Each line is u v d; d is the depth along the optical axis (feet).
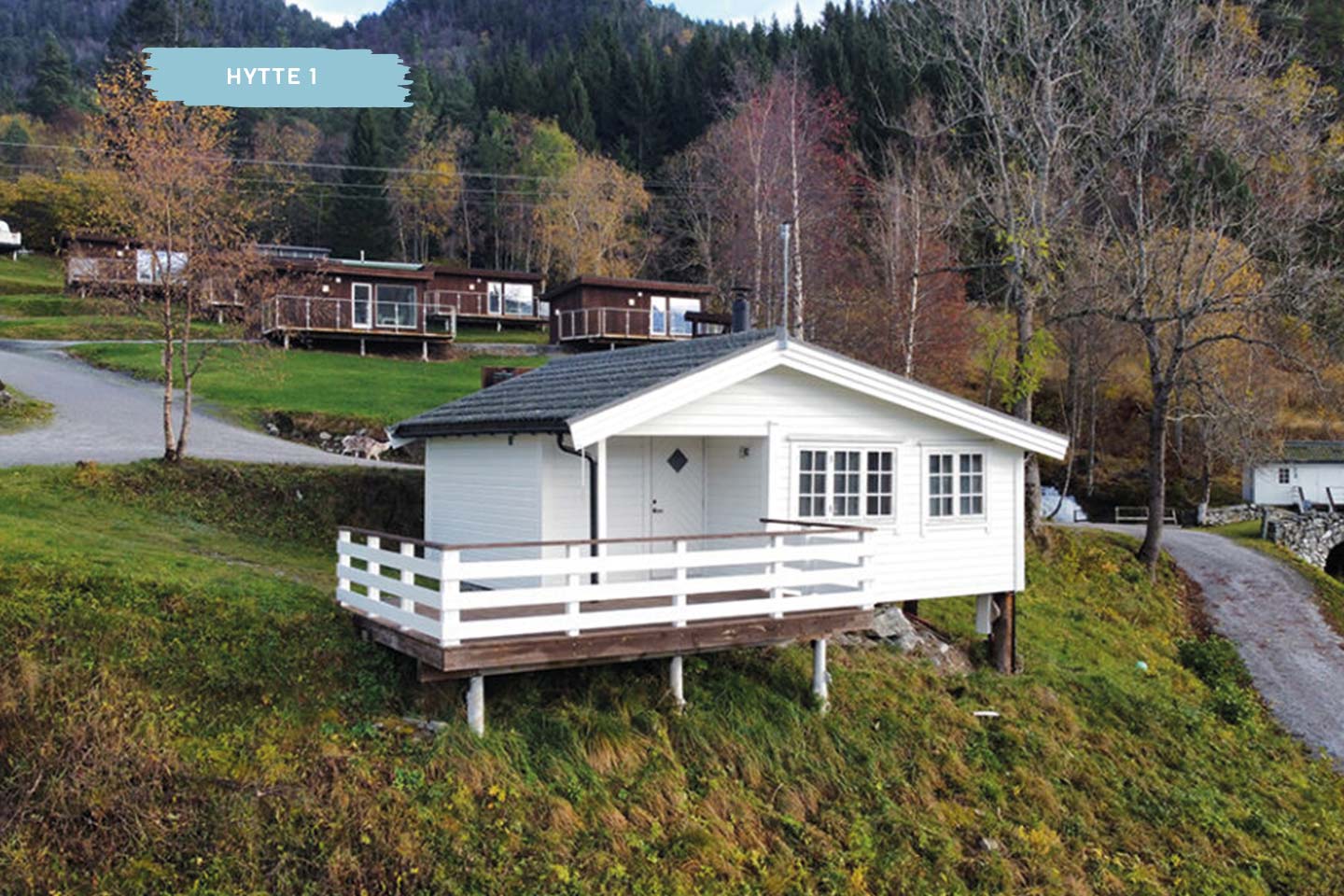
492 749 33.58
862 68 187.11
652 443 47.52
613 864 30.99
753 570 46.60
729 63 214.90
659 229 208.44
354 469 65.10
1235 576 90.43
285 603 39.52
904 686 46.65
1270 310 90.07
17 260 194.49
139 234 63.93
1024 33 84.38
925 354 118.93
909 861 35.68
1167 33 80.74
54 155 230.89
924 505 50.67
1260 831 44.62
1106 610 73.26
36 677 32.12
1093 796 43.78
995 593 53.98
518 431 43.37
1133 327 129.59
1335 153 83.46
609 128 255.70
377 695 35.60
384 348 127.54
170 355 62.49
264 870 28.35
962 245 130.72
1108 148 88.48
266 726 32.96
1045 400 155.22
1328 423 147.13
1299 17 92.73
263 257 78.38
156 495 58.54
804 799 37.35
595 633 35.53
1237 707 58.49
